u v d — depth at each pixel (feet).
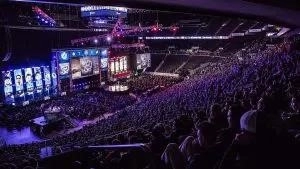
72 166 26.35
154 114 92.94
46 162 27.84
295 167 12.64
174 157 17.97
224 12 41.34
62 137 109.50
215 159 15.97
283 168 12.55
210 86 110.32
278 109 17.56
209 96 87.61
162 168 16.75
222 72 163.43
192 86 146.82
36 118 160.45
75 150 28.66
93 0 26.45
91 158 28.19
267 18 51.62
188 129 28.17
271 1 36.83
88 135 96.84
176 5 32.50
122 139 32.24
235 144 13.00
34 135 148.77
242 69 134.10
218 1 34.42
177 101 108.99
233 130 17.56
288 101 35.94
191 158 18.15
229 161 12.93
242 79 100.48
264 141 12.66
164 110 94.22
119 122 105.60
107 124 113.19
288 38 139.95
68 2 25.54
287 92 39.88
